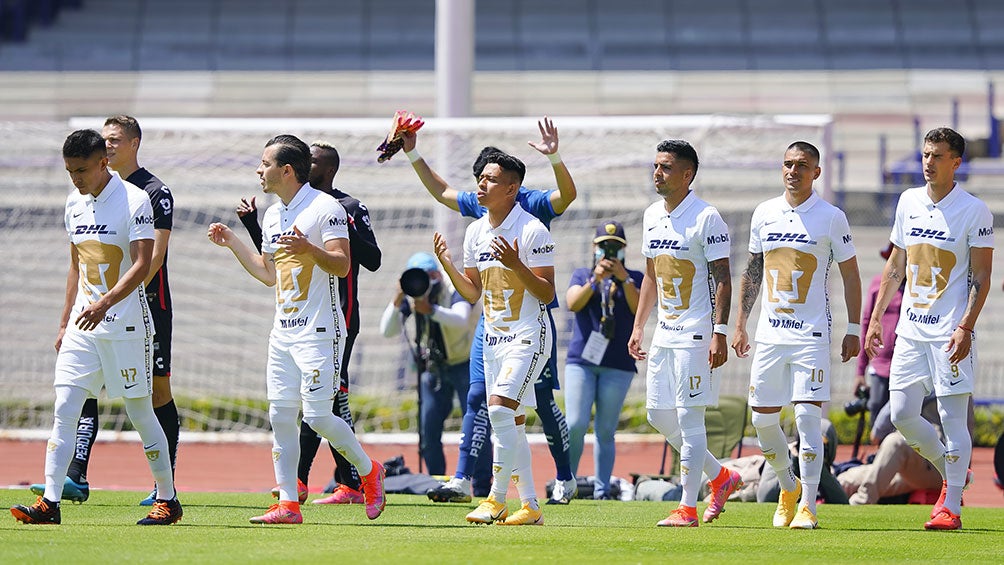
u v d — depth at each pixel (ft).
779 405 81.35
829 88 358.43
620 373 107.14
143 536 68.59
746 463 111.34
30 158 202.49
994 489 135.64
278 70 372.17
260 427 187.11
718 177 237.66
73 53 375.66
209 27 388.78
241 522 79.20
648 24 389.60
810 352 79.87
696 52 378.12
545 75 365.40
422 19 395.34
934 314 81.00
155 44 381.40
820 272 80.28
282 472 77.30
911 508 101.55
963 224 80.12
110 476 139.13
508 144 189.78
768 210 81.61
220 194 212.02
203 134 190.29
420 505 94.89
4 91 357.82
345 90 362.12
